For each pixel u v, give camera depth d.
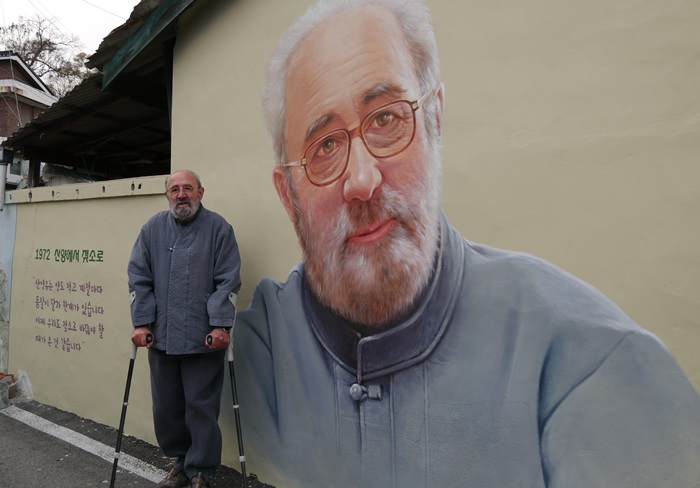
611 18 2.10
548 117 2.24
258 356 3.29
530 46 2.29
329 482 2.90
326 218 2.91
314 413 2.98
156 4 3.80
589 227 2.13
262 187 3.30
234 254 3.16
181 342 2.99
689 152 1.93
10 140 6.70
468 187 2.45
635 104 2.04
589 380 2.11
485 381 2.37
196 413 3.05
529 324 2.27
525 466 2.25
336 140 2.86
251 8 3.38
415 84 2.61
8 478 3.46
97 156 7.94
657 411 1.96
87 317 4.51
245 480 3.01
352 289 2.80
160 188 3.88
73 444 4.02
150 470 3.57
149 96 5.11
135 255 3.17
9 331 5.45
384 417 2.68
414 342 2.59
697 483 1.88
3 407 4.87
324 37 2.92
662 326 1.97
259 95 3.33
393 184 2.67
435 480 2.50
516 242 2.31
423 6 2.58
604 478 2.05
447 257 2.51
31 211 5.19
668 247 1.96
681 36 1.96
